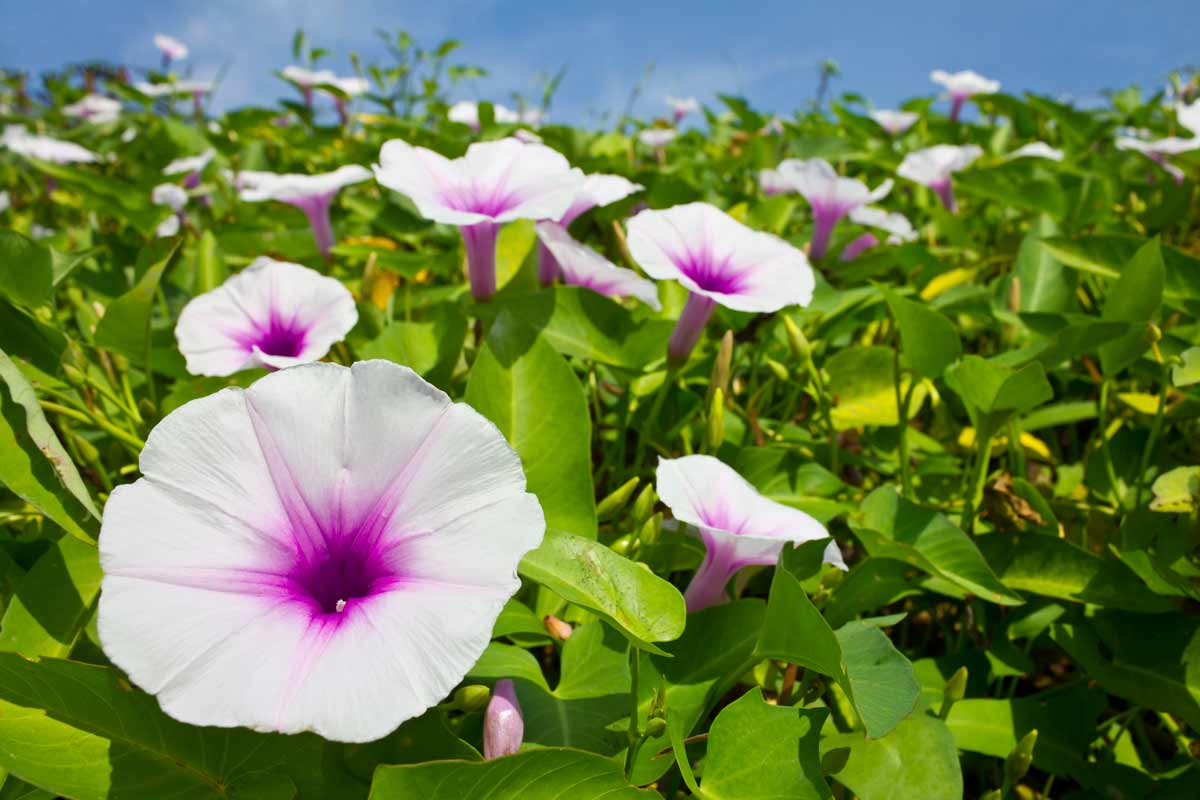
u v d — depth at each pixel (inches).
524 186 11.7
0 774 7.7
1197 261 14.3
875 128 31.0
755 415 14.4
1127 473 14.2
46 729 7.2
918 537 11.0
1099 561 11.3
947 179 22.0
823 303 15.7
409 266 16.4
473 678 8.6
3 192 31.5
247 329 11.1
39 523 11.2
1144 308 12.6
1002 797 9.3
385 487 6.8
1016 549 11.8
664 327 13.2
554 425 10.5
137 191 22.3
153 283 11.1
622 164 23.2
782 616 7.6
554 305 12.9
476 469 6.7
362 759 7.2
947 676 11.3
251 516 6.6
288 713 5.7
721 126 33.9
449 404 6.8
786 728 7.6
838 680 7.3
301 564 6.8
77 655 8.5
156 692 5.7
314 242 19.3
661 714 7.8
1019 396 11.3
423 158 11.7
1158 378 14.2
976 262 19.5
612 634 9.2
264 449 6.7
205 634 5.9
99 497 11.8
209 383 12.7
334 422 6.9
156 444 6.4
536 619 9.2
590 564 7.8
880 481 15.5
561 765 6.6
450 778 6.5
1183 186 21.4
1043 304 16.5
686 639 9.2
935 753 8.3
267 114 30.3
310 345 10.8
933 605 13.1
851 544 13.3
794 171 18.1
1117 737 11.4
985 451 12.3
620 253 17.3
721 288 11.8
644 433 13.4
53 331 11.5
